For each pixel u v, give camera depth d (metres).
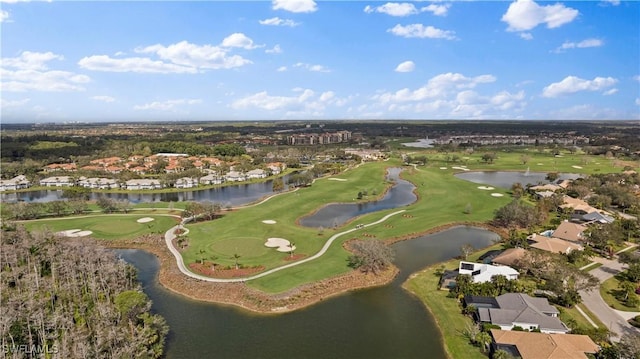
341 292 77.00
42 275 81.88
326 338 61.25
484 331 60.62
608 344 55.62
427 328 64.12
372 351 57.75
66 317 60.59
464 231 118.00
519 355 53.03
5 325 54.25
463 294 72.62
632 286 71.88
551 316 62.59
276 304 71.38
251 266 86.94
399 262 92.88
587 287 72.94
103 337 54.44
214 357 56.16
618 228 105.56
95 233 113.62
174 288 78.69
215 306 71.81
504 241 106.88
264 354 56.97
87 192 188.12
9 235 96.88
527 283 77.44
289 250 97.00
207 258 92.25
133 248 103.69
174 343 59.59
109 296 69.94
